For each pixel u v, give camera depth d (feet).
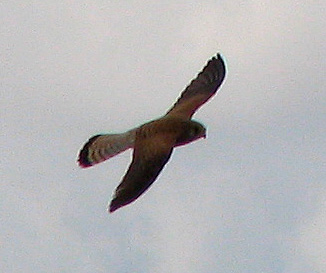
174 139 50.83
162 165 50.14
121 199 48.93
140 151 50.42
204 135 51.34
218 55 57.36
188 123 51.31
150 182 49.60
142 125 51.65
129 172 49.80
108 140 51.34
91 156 51.06
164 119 52.01
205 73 57.00
